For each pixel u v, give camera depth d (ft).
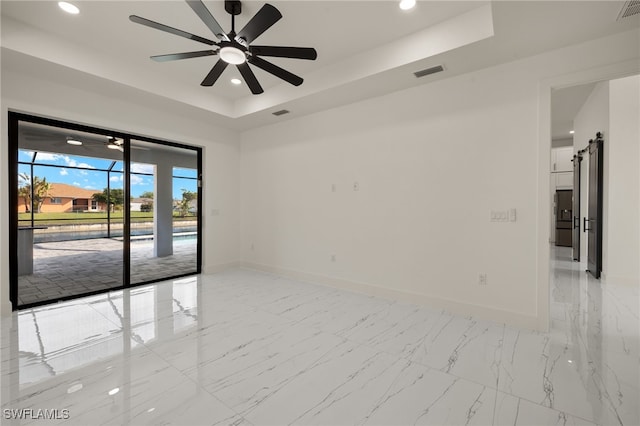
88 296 12.10
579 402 5.56
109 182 13.30
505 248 9.36
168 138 14.35
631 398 5.66
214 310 10.60
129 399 5.71
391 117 11.82
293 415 5.29
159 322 9.48
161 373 6.60
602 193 14.62
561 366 6.81
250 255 17.49
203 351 7.62
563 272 16.17
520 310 9.10
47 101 10.68
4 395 5.79
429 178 10.85
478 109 9.82
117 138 13.24
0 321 9.46
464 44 8.30
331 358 7.27
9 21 8.62
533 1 6.41
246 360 7.18
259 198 16.97
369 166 12.45
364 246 12.64
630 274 13.51
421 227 11.07
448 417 5.22
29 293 12.04
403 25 8.90
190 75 12.42
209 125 16.24
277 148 16.01
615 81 13.70
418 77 10.36
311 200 14.52
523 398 5.70
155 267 16.99
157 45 10.16
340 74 11.03
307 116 14.66
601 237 14.67
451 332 8.72
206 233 16.28
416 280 11.22
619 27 7.39
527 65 8.95
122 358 7.24
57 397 5.74
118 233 13.37
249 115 14.65
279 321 9.59
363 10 8.22
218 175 16.78
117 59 10.91
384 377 6.46
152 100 12.75
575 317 9.77
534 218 8.87
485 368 6.77
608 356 7.24
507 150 9.30
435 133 10.70
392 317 9.91
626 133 13.52
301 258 14.96
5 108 9.78
